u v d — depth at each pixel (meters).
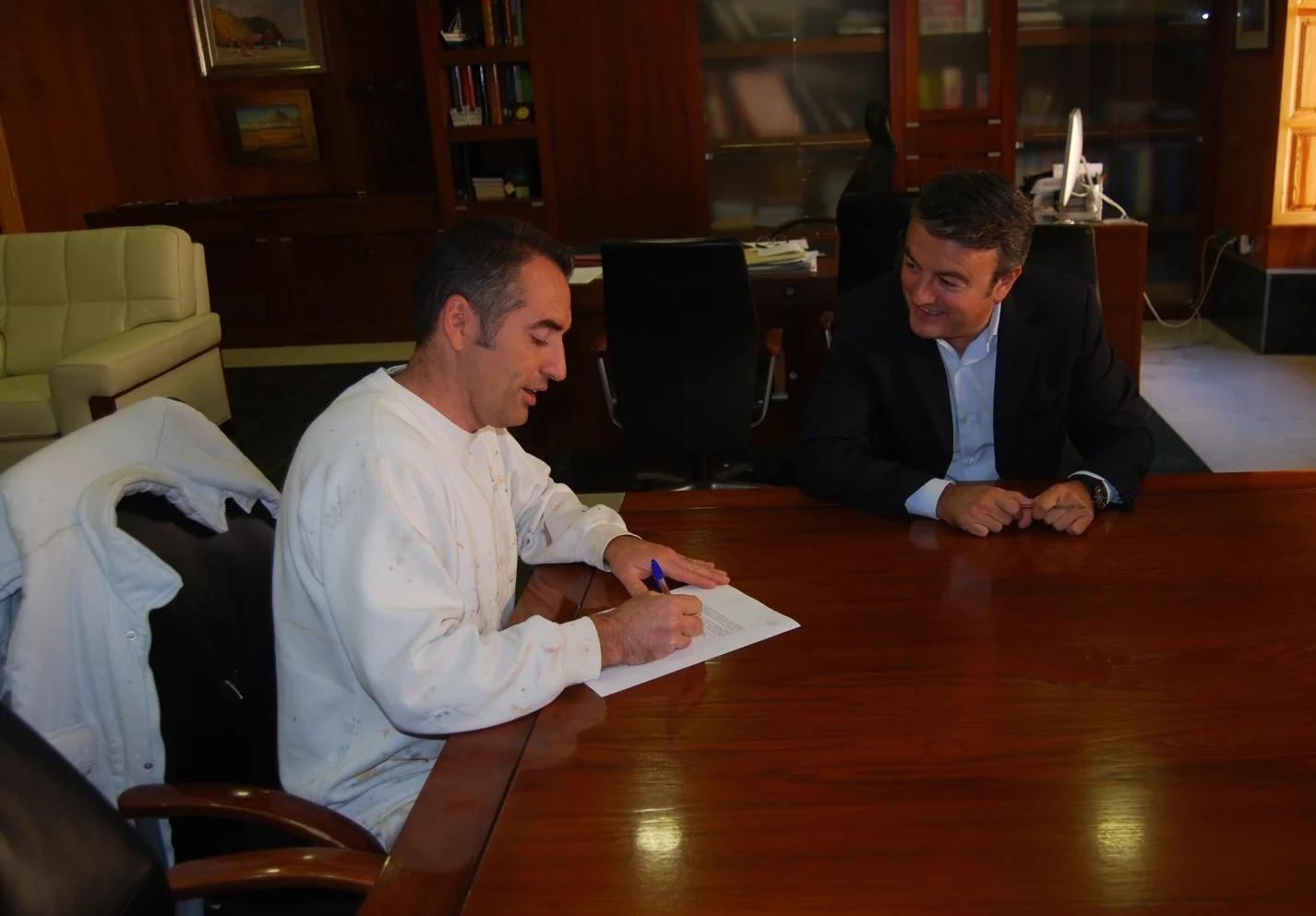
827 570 1.43
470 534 1.30
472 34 5.60
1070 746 1.03
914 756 1.03
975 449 1.92
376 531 1.16
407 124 6.34
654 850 0.92
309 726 1.29
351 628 1.15
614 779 1.02
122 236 4.36
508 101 5.71
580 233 5.83
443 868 0.91
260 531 1.48
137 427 1.35
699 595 1.37
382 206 5.93
